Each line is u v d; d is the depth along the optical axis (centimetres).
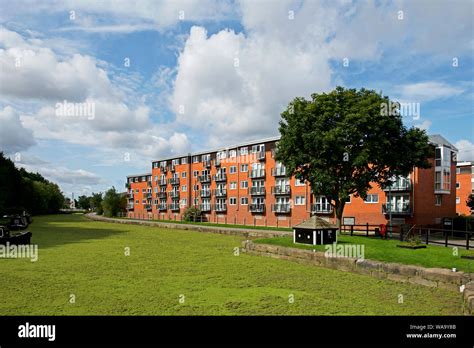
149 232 3878
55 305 1010
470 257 1432
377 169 2645
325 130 2466
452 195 4009
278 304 1041
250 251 2152
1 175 6650
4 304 1019
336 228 2023
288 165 2617
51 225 5038
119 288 1215
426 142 2616
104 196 8581
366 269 1488
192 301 1063
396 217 3631
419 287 1262
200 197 6266
